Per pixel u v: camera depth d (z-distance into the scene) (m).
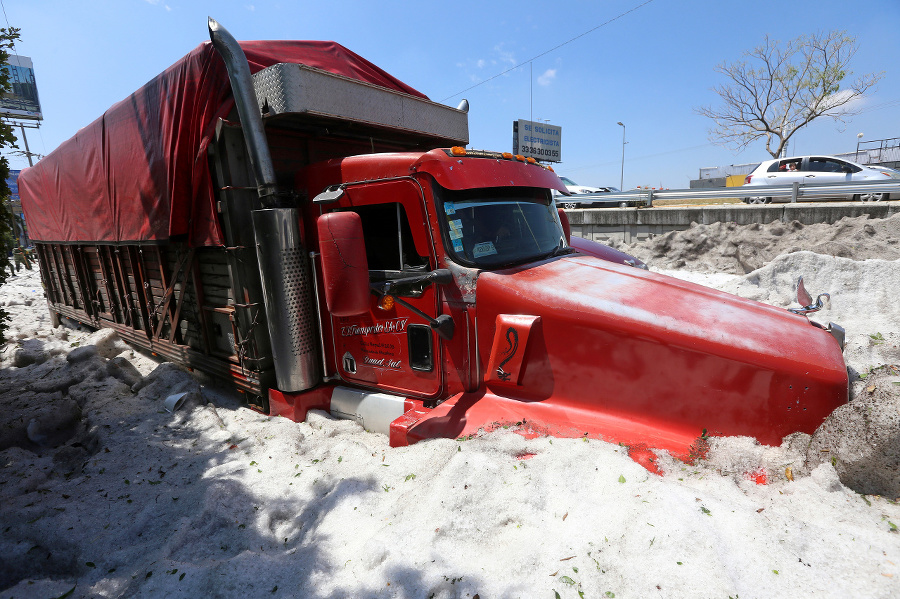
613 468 2.28
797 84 30.28
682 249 11.22
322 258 2.86
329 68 4.48
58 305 8.91
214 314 4.83
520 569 1.92
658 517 1.95
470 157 3.32
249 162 4.01
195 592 2.12
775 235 10.54
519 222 3.55
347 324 3.78
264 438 3.81
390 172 3.30
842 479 2.03
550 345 2.83
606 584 1.78
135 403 4.72
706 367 2.43
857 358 3.97
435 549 2.14
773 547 1.75
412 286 3.27
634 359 2.60
